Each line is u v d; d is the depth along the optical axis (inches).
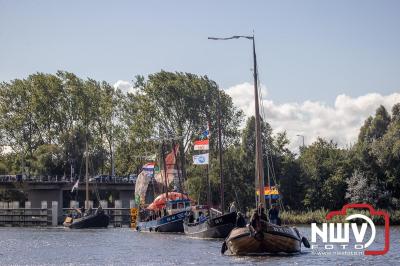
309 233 6732.3
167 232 7406.5
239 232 4357.8
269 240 4315.9
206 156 6525.6
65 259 4655.5
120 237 6934.1
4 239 6909.5
